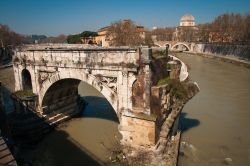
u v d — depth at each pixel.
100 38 110.81
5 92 44.62
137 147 21.38
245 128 29.94
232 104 39.53
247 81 57.12
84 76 23.06
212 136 27.59
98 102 40.38
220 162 22.66
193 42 148.75
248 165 22.20
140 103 20.64
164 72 23.75
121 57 20.53
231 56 99.75
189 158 23.08
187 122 31.64
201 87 51.38
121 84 21.06
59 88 28.88
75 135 27.91
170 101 23.62
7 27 109.69
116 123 31.20
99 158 22.98
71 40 107.81
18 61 28.91
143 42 106.50
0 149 10.81
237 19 122.69
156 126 20.70
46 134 28.25
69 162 22.67
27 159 22.84
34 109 28.23
